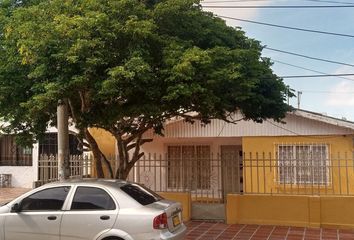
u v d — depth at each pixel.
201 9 10.34
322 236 10.61
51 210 7.64
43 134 10.49
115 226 7.20
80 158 13.67
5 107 9.06
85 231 7.33
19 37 8.09
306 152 15.55
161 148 17.31
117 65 7.62
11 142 22.19
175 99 8.02
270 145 15.95
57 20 7.48
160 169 13.38
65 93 7.60
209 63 7.85
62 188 7.80
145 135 16.67
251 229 11.48
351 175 14.73
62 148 9.41
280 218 11.90
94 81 7.54
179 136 16.61
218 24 9.92
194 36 9.12
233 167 13.77
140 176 14.72
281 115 11.20
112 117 8.17
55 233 7.48
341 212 11.51
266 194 12.13
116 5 7.86
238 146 17.11
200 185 13.94
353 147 15.11
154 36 8.00
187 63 7.46
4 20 8.98
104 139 16.27
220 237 10.59
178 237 7.50
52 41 7.58
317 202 11.65
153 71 7.88
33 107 7.96
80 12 8.02
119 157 10.12
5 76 8.79
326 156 15.30
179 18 8.76
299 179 14.88
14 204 7.82
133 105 8.02
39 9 8.10
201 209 12.67
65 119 9.48
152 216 7.11
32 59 7.66
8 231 7.73
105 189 7.57
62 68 7.54
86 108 8.41
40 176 13.50
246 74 9.03
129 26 7.60
